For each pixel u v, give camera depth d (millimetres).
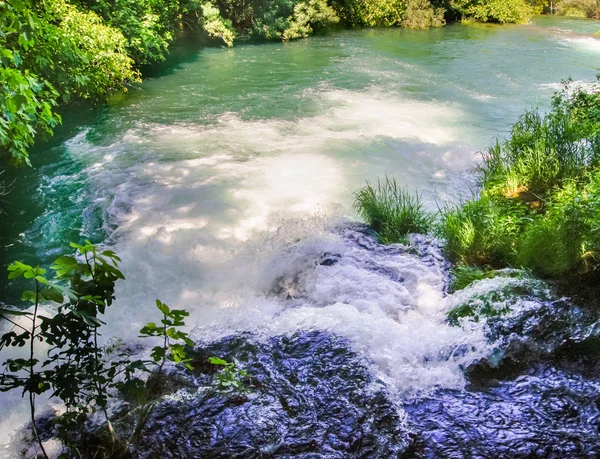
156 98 11453
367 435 3209
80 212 6605
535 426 3242
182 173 7746
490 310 4395
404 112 10648
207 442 3123
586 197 5230
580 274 4648
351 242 5922
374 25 22469
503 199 6410
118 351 4301
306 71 14016
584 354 3887
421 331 4332
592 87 11180
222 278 5410
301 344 4207
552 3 28484
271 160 8234
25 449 3227
